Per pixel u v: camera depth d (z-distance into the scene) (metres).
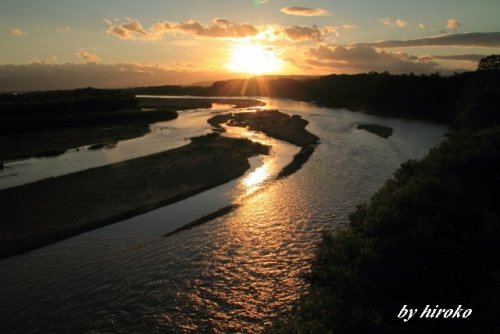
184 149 46.94
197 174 35.94
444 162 23.89
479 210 17.19
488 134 28.45
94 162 43.31
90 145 54.34
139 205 28.36
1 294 17.88
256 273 18.97
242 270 19.28
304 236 22.72
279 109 100.25
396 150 45.16
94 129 70.50
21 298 17.55
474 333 11.52
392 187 22.41
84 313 16.45
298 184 32.75
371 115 83.56
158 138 59.53
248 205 28.09
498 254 14.55
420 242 14.84
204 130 67.12
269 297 17.09
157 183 33.50
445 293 13.32
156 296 17.45
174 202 29.25
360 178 33.97
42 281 18.86
